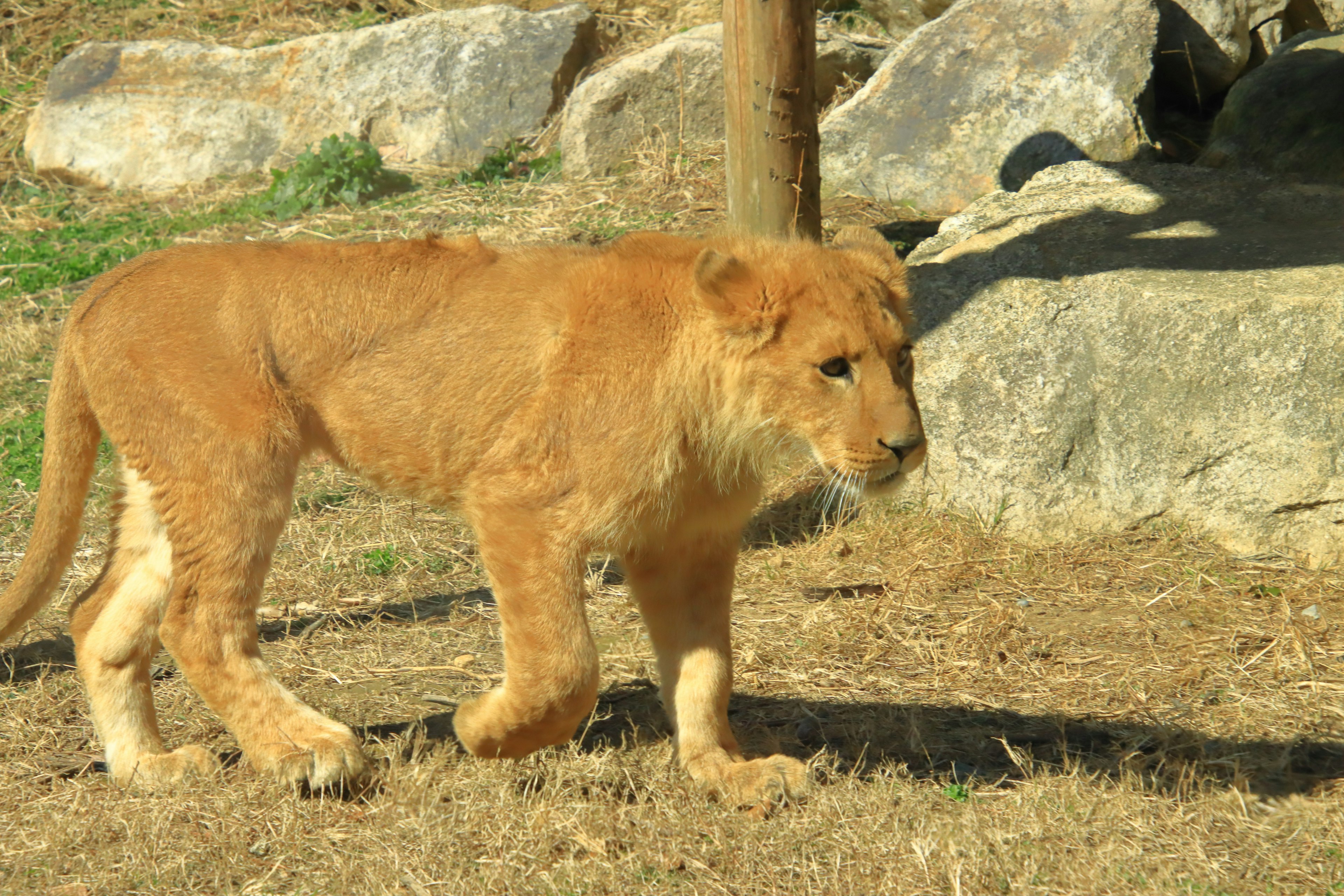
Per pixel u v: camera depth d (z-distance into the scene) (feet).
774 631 33.14
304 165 71.15
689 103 70.74
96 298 25.36
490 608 35.58
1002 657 30.89
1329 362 36.06
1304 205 47.32
